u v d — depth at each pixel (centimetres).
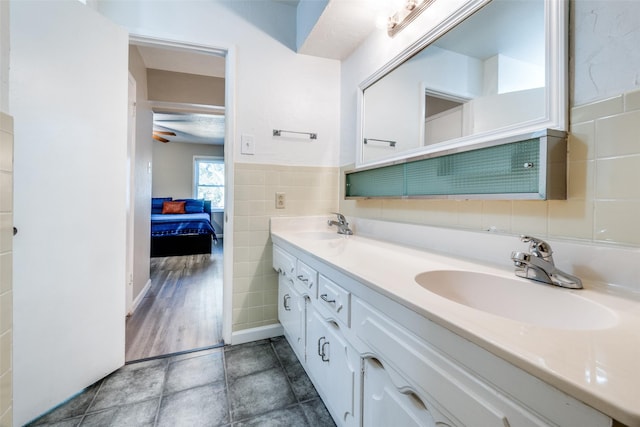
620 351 43
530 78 90
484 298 86
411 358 65
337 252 124
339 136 213
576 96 79
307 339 139
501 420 44
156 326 216
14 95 117
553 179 79
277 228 198
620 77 70
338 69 212
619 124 70
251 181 193
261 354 178
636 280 67
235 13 186
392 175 152
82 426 121
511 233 95
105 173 151
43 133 126
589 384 35
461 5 112
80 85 138
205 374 157
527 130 90
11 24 116
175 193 683
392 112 155
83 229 141
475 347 49
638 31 67
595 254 74
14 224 118
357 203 189
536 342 45
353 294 91
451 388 54
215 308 253
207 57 264
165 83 294
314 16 168
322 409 131
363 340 86
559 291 72
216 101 309
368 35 176
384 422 80
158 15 171
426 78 133
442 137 124
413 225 136
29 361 123
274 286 201
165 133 557
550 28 83
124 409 130
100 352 150
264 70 193
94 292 147
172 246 485
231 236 190
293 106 201
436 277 91
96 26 145
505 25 98
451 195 111
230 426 121
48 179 128
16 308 119
